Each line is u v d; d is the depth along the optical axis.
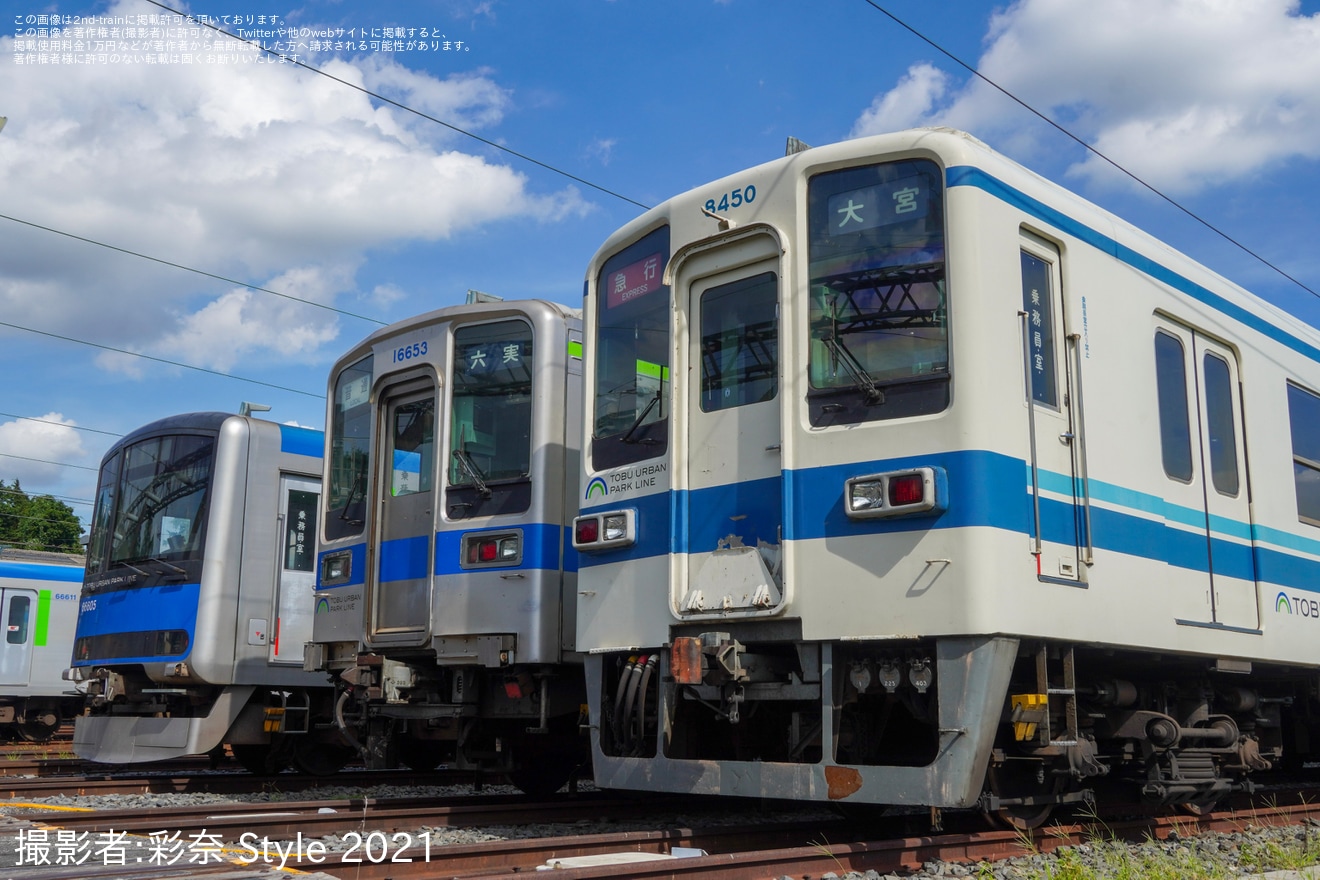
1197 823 7.42
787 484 6.07
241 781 10.40
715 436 6.56
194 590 11.35
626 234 7.36
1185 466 7.16
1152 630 6.51
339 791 10.02
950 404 5.66
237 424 11.82
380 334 9.66
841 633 5.79
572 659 8.34
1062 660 6.05
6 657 19.00
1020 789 6.26
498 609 8.35
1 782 9.91
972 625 5.41
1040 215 6.23
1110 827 6.64
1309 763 13.40
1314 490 8.77
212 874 5.01
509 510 8.49
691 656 6.05
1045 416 6.00
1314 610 8.41
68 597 19.84
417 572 9.05
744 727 6.81
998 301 5.83
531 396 8.57
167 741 11.20
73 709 20.72
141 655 11.52
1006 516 5.59
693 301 6.83
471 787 10.70
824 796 5.78
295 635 11.89
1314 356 9.17
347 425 10.14
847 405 5.98
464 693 8.69
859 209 6.18
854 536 5.82
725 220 6.59
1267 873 5.83
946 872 5.55
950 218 5.83
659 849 6.15
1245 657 7.43
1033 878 5.38
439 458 8.92
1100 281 6.61
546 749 9.19
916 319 5.88
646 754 6.84
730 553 6.32
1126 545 6.41
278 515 11.96
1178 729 6.55
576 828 7.41
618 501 7.06
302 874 5.05
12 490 46.69
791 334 6.21
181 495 11.83
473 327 9.03
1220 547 7.37
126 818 6.84
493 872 5.21
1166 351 7.22
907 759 6.83
